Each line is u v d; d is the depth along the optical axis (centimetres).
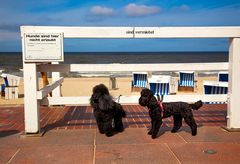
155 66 611
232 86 619
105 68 608
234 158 469
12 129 664
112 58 10506
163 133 613
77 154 490
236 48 609
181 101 623
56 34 570
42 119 761
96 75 3869
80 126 682
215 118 757
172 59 9912
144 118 762
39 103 618
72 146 532
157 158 469
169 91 1438
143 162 453
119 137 586
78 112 855
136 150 507
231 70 619
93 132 625
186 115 584
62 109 906
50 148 522
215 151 501
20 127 682
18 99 1524
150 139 570
